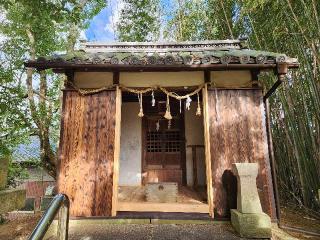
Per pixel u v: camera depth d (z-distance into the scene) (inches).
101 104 208.2
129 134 316.2
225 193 193.3
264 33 298.4
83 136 203.5
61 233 78.5
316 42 222.2
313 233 178.9
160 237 164.9
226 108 205.5
